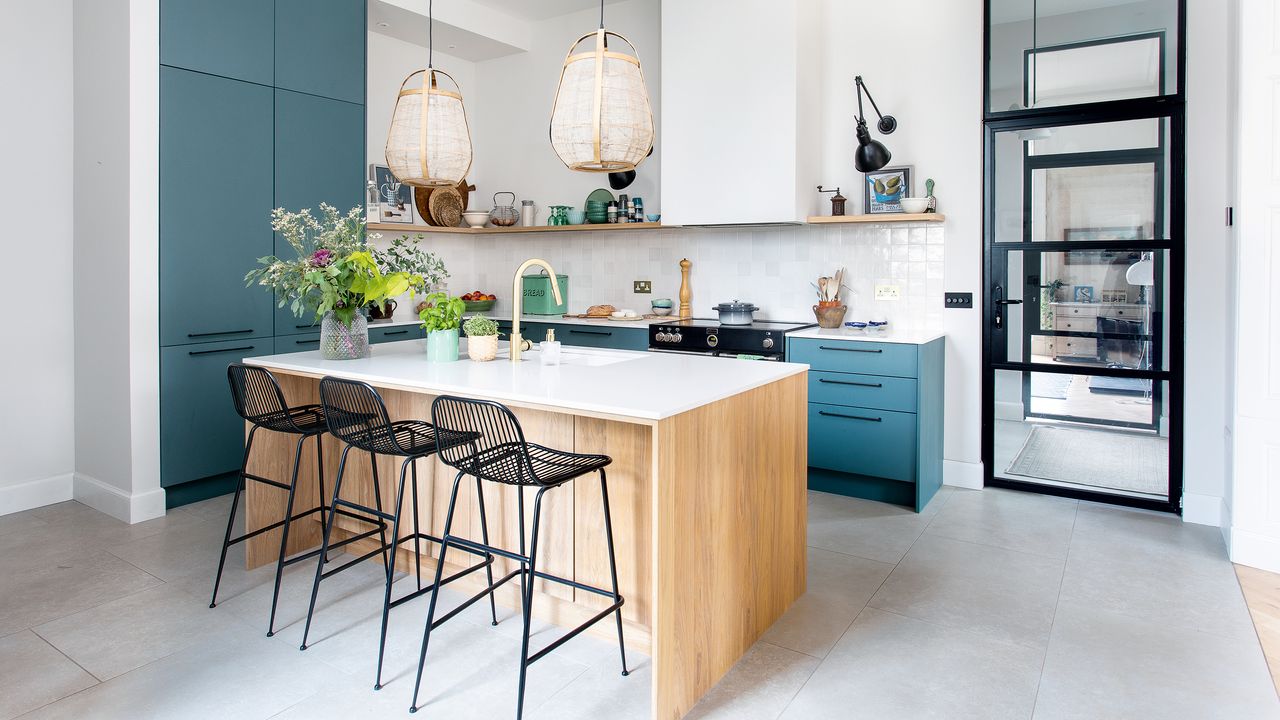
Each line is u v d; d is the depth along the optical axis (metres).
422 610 2.76
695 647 2.18
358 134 4.64
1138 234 3.80
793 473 2.81
